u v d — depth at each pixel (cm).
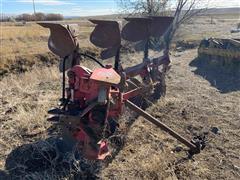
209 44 700
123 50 831
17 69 705
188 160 265
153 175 239
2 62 706
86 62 692
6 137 292
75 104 232
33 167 242
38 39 1183
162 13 845
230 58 613
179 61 789
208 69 663
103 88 215
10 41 1089
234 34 1365
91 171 239
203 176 244
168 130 259
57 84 509
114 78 219
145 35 381
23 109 351
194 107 400
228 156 275
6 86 496
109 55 288
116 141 286
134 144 288
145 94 365
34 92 450
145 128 323
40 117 330
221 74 609
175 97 444
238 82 540
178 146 285
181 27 1037
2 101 402
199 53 742
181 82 544
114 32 272
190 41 1102
